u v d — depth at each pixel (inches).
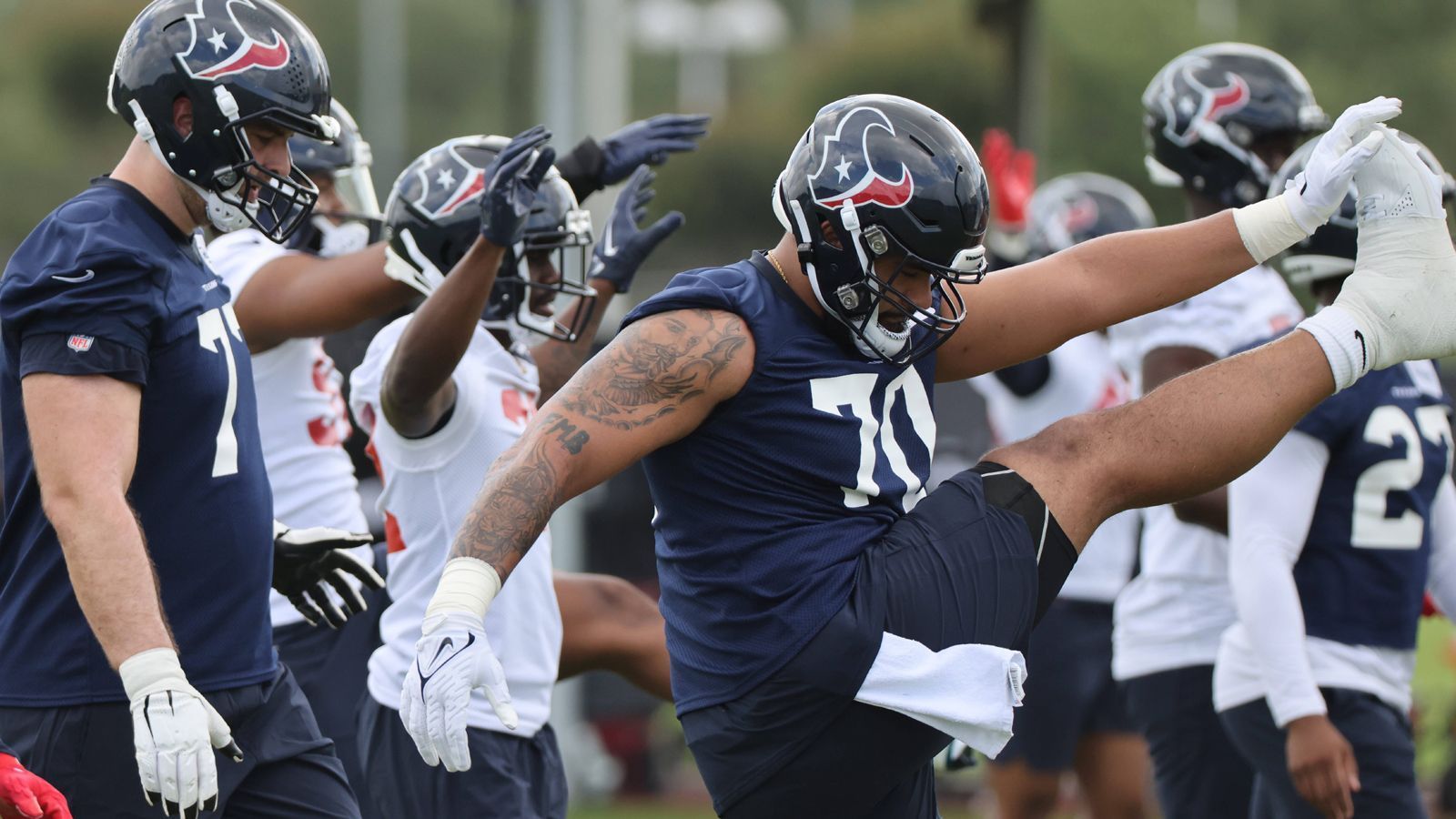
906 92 4574.3
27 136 5142.7
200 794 487.5
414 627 676.7
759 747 522.0
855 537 520.4
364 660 775.7
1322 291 755.4
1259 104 864.3
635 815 1530.5
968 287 561.0
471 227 690.2
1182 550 850.8
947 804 1552.7
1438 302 554.6
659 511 543.8
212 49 546.0
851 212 502.3
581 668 764.6
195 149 546.0
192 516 554.6
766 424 515.5
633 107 6535.4
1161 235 565.9
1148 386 833.5
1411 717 768.3
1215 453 542.6
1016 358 565.3
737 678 521.0
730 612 522.6
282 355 773.9
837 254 506.6
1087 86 3745.1
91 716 541.6
